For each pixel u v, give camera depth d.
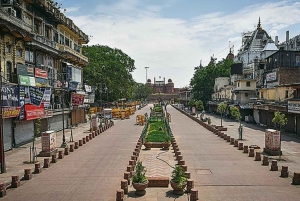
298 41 54.72
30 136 29.06
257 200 12.65
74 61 44.56
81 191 14.08
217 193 13.51
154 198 13.02
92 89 56.94
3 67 25.39
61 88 36.47
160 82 184.88
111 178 16.09
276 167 17.30
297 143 26.52
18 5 28.78
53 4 38.22
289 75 41.22
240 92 53.16
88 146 26.09
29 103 27.06
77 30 46.88
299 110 29.59
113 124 45.19
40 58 33.66
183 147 25.16
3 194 13.57
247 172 16.98
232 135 32.78
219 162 19.55
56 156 21.38
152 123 45.19
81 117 48.38
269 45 56.66
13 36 26.69
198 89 78.88
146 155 21.83
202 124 43.59
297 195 13.24
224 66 76.00
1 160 17.48
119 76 67.50
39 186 14.88
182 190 13.47
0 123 17.61
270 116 39.91
